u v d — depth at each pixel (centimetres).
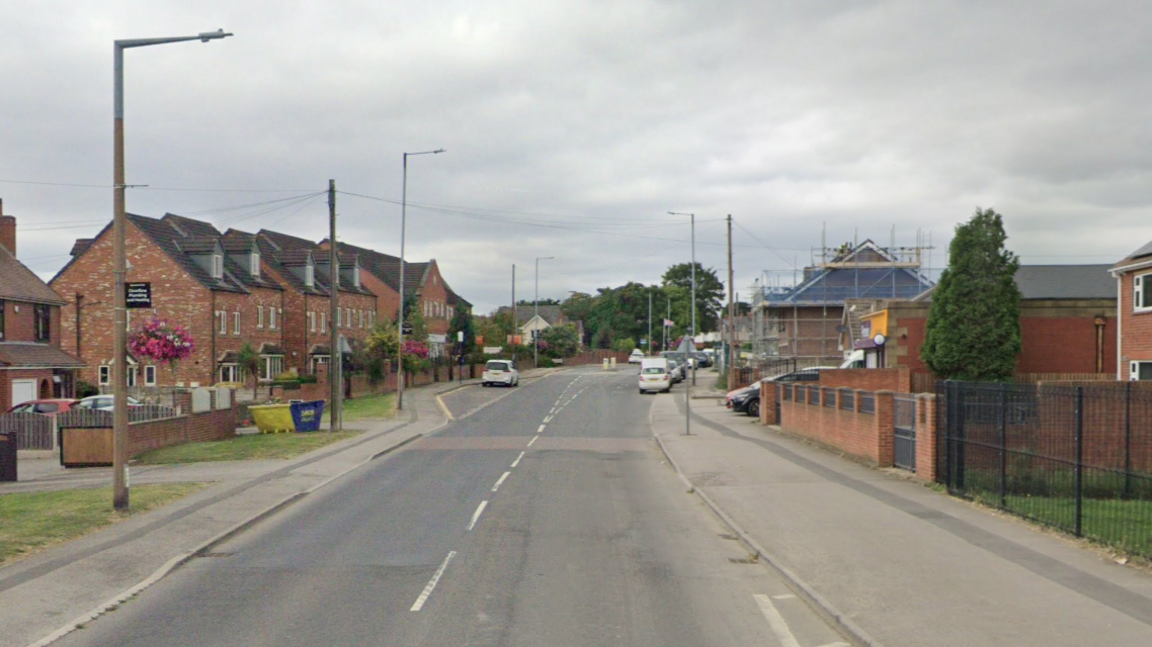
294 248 7156
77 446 2527
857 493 1717
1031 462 1512
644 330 13075
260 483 1997
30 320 4144
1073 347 3256
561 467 2358
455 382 6925
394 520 1555
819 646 841
